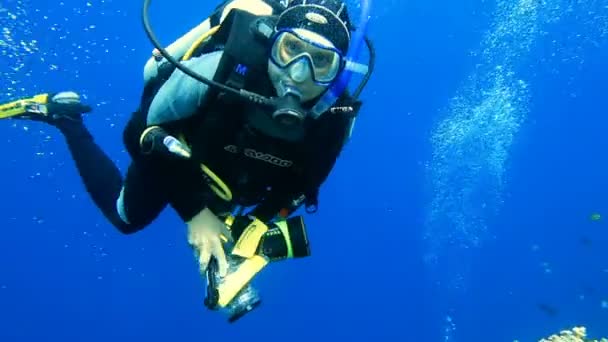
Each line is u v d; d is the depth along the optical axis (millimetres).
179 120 1904
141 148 1899
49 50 6289
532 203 8531
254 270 1867
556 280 7820
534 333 7348
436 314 8164
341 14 1934
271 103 1766
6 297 9297
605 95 8773
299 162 2047
